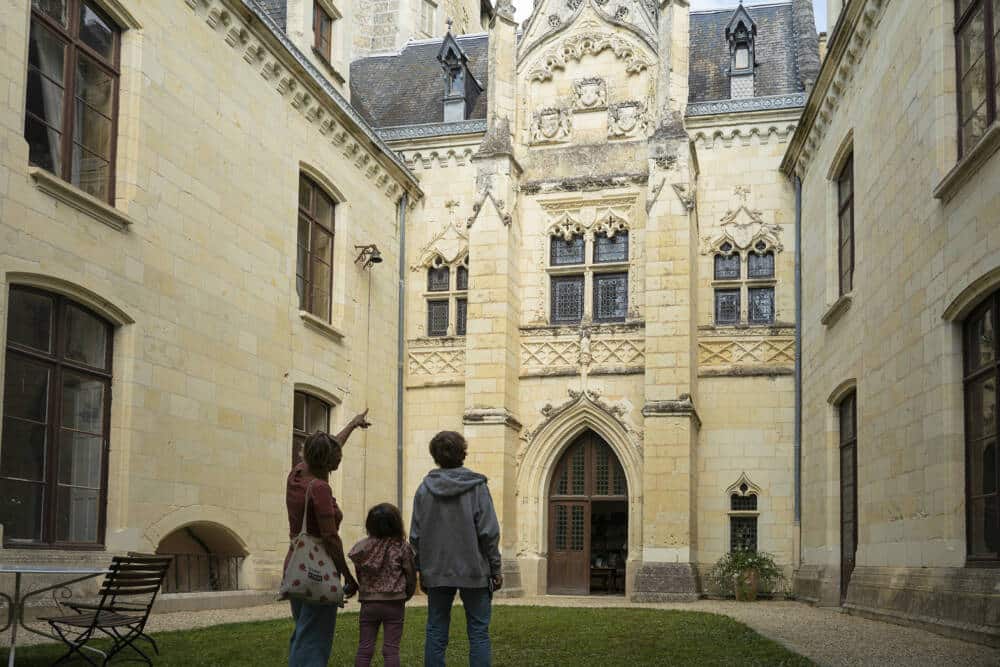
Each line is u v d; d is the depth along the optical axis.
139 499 15.51
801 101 25.30
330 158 22.88
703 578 24.33
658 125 24.61
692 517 23.08
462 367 26.39
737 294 25.56
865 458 17.14
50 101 14.40
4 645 11.05
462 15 41.88
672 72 24.89
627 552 25.97
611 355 25.30
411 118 29.55
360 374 23.97
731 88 26.45
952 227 12.99
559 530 25.47
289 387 20.47
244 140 19.14
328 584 7.04
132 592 10.27
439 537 7.53
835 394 19.81
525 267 26.34
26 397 13.68
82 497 14.63
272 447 19.62
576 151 26.55
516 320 25.69
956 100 13.62
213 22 18.12
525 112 26.98
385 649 7.55
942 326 13.28
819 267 21.84
